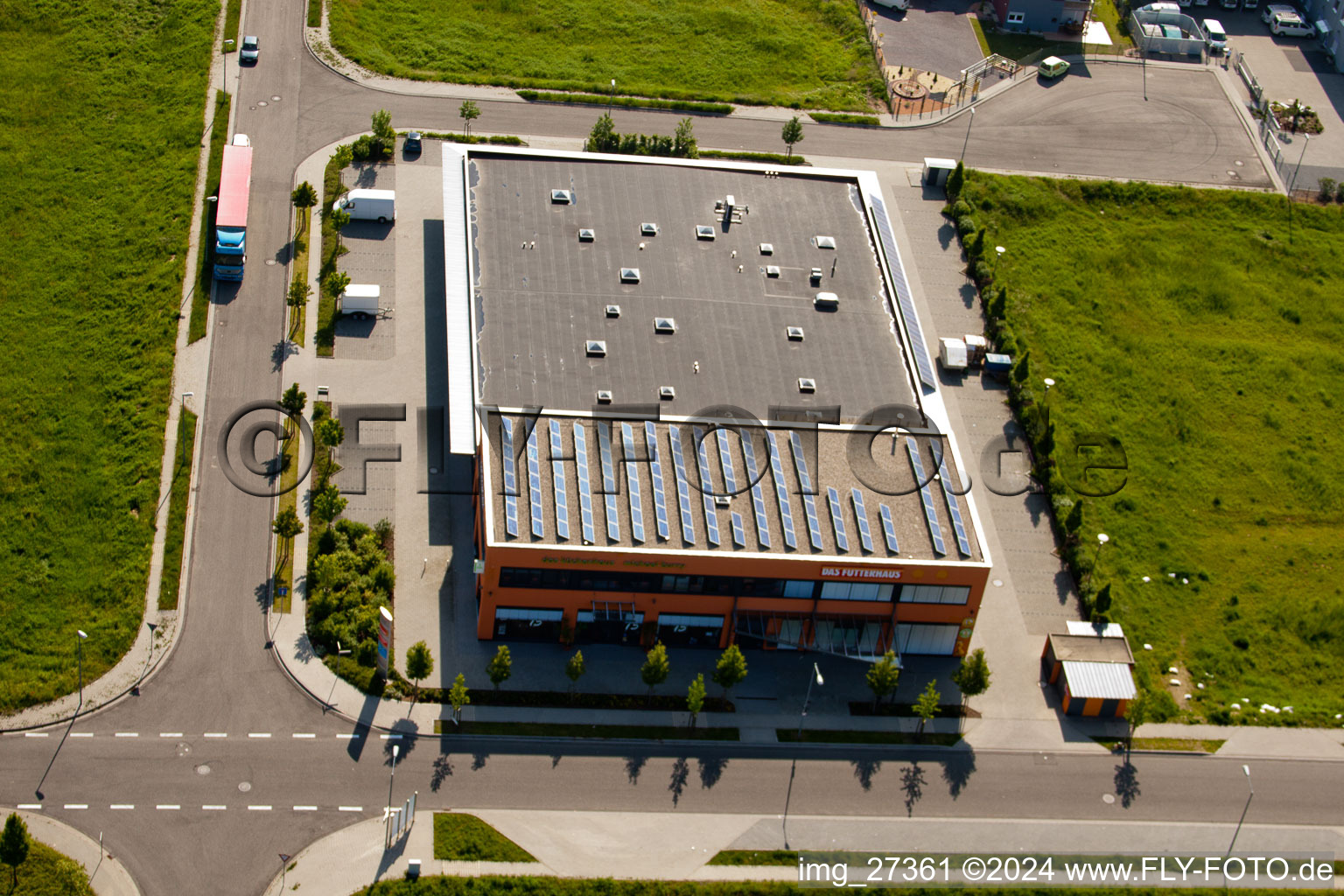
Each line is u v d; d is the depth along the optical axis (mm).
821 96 179750
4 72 167625
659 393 126938
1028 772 114312
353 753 109562
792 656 120375
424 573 122188
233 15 176625
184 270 145250
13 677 111812
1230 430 145375
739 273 139625
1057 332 152625
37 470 127125
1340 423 148125
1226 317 158000
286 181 156125
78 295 143500
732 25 189500
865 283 141250
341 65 172875
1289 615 128500
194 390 134125
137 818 103938
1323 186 172875
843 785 111688
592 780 109750
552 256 138000
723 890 103750
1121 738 117375
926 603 119188
